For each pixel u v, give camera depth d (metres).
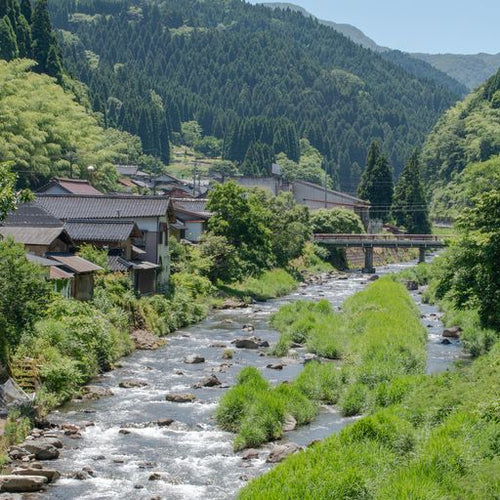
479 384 22.56
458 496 15.40
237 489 18.41
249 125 182.00
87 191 64.56
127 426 23.66
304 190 108.81
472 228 32.09
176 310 45.47
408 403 22.77
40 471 18.70
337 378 27.94
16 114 66.50
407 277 74.81
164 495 17.94
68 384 26.69
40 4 97.88
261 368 32.84
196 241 66.69
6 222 40.00
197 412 25.52
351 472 15.99
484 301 30.81
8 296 24.64
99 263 41.50
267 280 65.50
